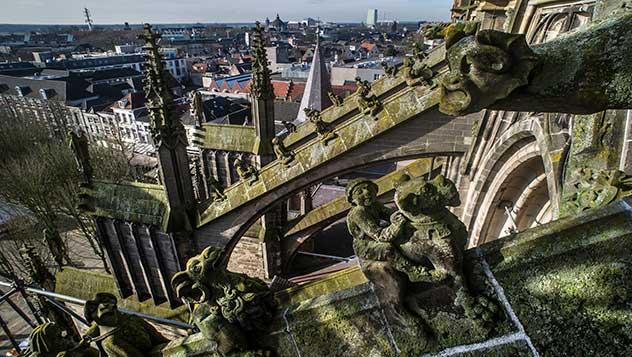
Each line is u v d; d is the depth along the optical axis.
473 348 4.24
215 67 197.38
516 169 13.15
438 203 3.96
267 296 5.64
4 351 29.98
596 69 3.42
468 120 15.01
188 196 19.03
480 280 4.26
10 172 42.75
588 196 5.16
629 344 3.74
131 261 20.53
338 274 6.17
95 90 123.88
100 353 6.82
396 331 4.65
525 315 4.08
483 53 3.27
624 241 3.88
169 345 6.62
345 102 25.94
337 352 4.99
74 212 40.00
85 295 20.11
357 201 4.62
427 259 4.25
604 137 5.63
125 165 49.34
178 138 17.73
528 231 4.32
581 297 3.94
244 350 5.48
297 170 16.98
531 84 3.46
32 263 17.70
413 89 15.52
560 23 10.77
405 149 15.82
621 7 4.32
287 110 90.88
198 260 5.44
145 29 15.51
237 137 27.31
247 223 18.59
